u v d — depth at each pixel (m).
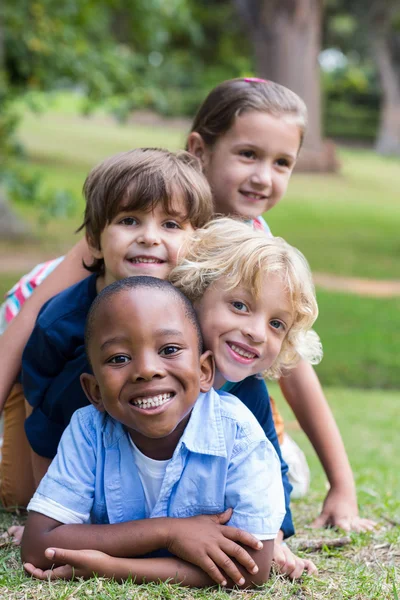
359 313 12.75
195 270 2.71
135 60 15.29
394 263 17.42
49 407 2.96
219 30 31.56
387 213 24.20
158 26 15.45
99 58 14.45
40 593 2.40
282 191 3.62
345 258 17.55
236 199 3.58
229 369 2.71
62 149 29.58
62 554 2.45
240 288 2.66
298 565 2.73
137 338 2.42
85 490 2.61
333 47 40.16
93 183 2.99
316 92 28.86
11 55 13.99
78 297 3.03
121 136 34.34
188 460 2.58
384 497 3.96
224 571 2.47
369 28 36.53
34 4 13.44
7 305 3.81
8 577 2.53
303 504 3.90
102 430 2.64
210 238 2.80
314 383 3.51
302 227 21.02
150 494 2.63
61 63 14.04
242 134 3.52
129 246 2.89
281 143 3.53
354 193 27.42
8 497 3.45
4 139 13.11
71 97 45.31
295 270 2.69
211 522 2.52
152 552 2.57
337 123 43.00
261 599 2.47
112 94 14.72
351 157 37.47
